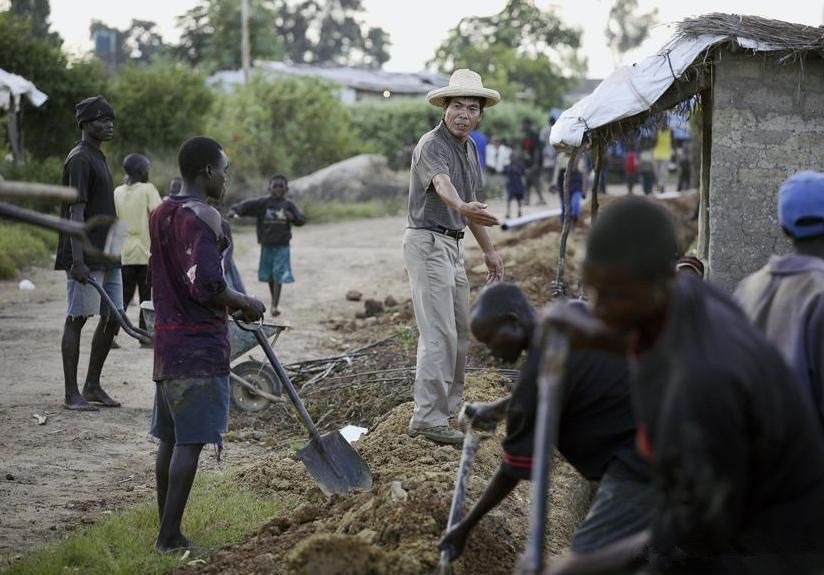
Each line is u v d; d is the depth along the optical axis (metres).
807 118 8.46
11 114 22.88
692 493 2.53
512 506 5.47
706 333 2.64
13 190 3.31
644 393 2.72
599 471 3.70
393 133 40.78
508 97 49.56
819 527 2.84
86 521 5.76
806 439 2.78
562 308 2.80
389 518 4.70
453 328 6.61
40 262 17.66
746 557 2.94
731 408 2.54
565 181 8.74
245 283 16.16
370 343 10.97
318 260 19.25
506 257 16.34
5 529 5.62
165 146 28.16
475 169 6.93
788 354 3.53
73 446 7.33
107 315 8.33
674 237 2.72
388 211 30.12
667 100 8.55
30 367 9.84
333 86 35.31
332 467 5.65
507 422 3.72
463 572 4.45
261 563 4.71
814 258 3.66
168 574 4.86
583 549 3.64
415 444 6.46
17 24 26.31
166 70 29.22
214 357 5.12
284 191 13.00
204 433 5.13
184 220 5.05
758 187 8.54
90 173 8.03
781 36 8.24
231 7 59.94
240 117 32.00
